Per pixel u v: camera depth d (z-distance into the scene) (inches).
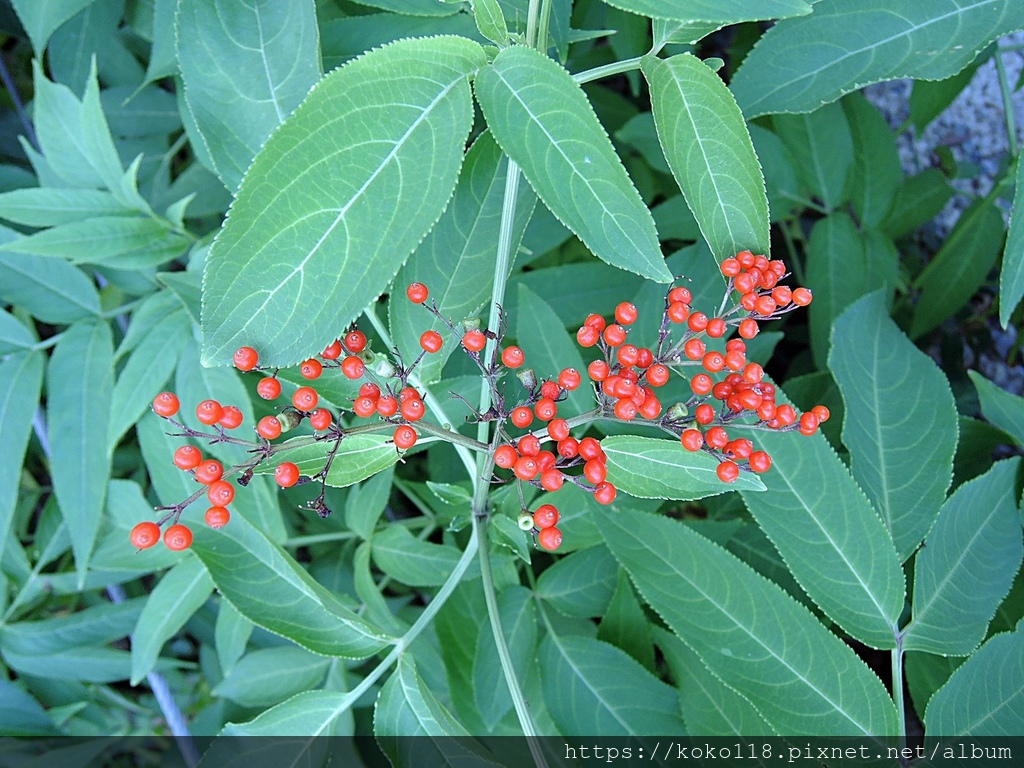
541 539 6.1
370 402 5.9
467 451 7.4
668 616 7.3
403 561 9.3
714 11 5.2
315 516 10.9
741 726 7.8
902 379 8.5
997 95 17.5
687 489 6.4
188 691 12.5
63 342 9.3
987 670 7.2
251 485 9.0
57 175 9.4
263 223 5.1
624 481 6.4
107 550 9.4
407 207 5.3
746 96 7.8
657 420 6.4
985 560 7.7
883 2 7.4
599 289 10.5
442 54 5.4
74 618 10.3
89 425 9.2
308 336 5.3
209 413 5.7
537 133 5.4
